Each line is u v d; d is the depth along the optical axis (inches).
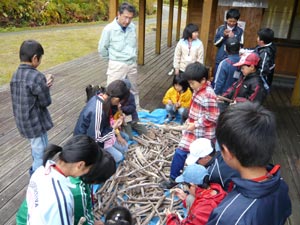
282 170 118.6
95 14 714.2
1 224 85.8
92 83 222.2
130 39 144.6
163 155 119.0
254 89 104.4
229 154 34.3
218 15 221.6
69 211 50.1
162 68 270.5
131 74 151.3
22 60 90.3
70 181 56.3
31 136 94.9
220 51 166.1
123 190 95.2
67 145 52.3
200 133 90.0
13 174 109.0
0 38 411.2
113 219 58.9
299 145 139.4
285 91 215.8
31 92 90.5
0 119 153.9
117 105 101.8
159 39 330.3
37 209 47.8
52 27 557.6
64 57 318.3
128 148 121.7
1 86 210.4
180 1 422.3
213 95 87.5
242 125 32.5
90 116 92.7
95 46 395.2
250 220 32.4
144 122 139.4
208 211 61.1
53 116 160.2
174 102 149.6
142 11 258.2
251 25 217.0
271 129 32.8
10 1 510.6
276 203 34.8
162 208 90.9
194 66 86.0
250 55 104.5
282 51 226.7
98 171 55.9
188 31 155.0
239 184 34.0
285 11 218.8
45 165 53.1
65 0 639.8
